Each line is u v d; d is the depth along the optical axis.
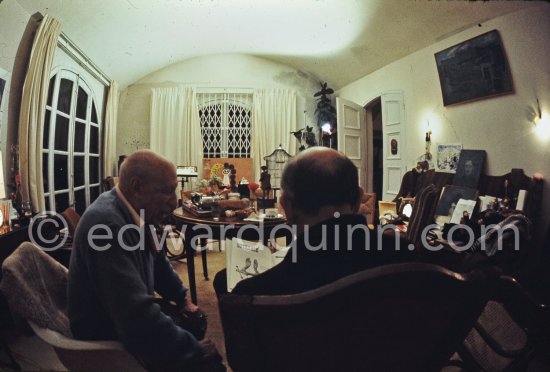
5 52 2.77
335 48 5.64
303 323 0.54
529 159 3.12
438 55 3.90
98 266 1.03
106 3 3.82
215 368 1.11
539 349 0.91
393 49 4.88
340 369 0.61
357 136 6.09
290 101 6.92
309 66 6.74
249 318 0.54
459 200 3.37
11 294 0.97
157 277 1.55
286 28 5.52
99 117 5.43
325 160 0.73
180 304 1.57
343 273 0.66
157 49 5.62
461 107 3.84
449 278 0.55
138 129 6.67
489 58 3.36
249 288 0.68
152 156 1.24
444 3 3.60
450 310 0.59
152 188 1.21
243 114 7.05
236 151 7.05
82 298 1.09
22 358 1.88
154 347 1.00
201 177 6.68
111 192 1.24
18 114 3.01
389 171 5.30
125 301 1.00
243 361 0.59
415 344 0.61
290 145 6.93
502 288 0.90
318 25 5.21
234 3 4.74
